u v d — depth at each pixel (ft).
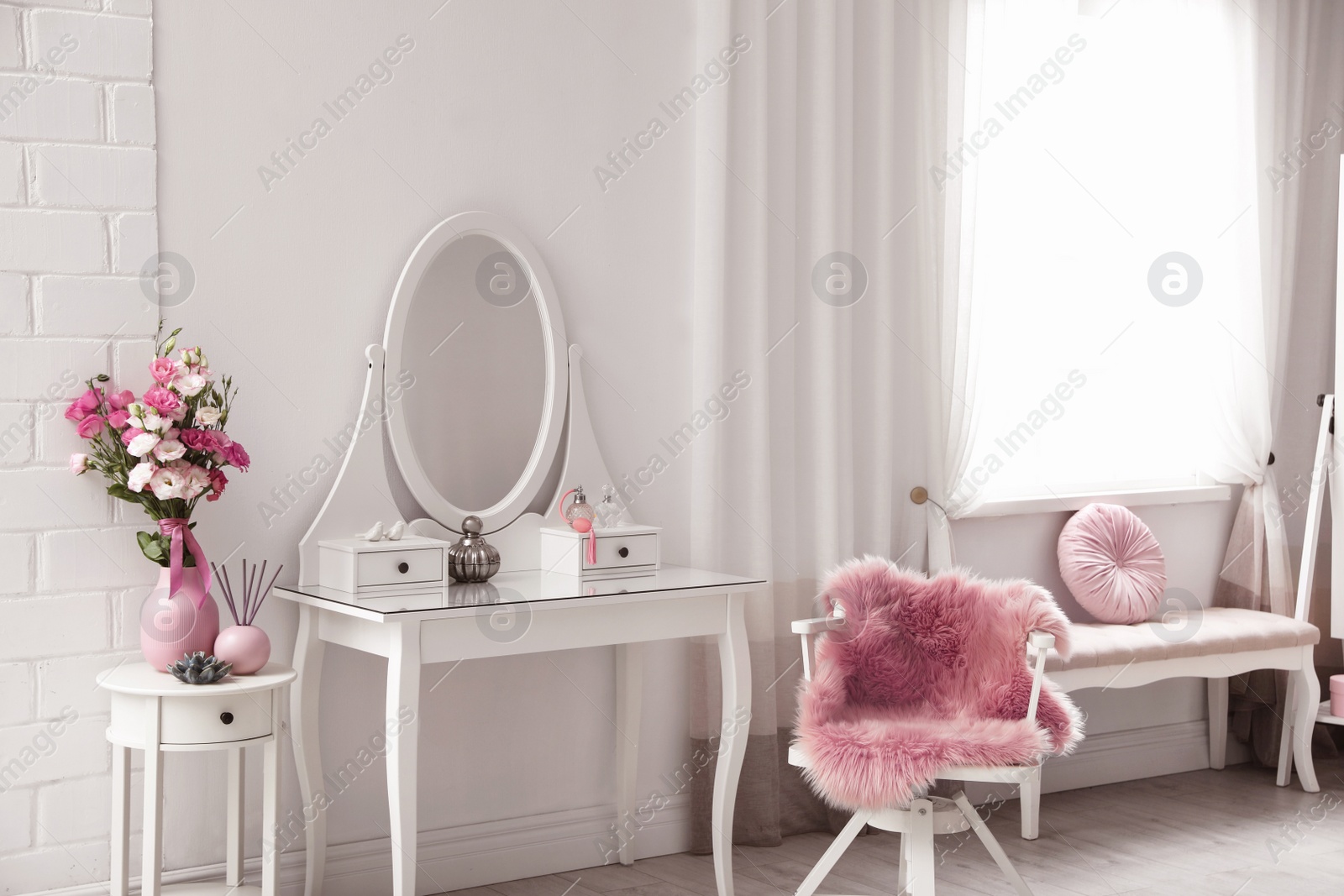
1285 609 13.67
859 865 10.47
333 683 9.30
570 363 10.19
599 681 10.62
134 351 8.52
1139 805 12.35
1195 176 13.76
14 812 8.21
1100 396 13.62
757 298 11.03
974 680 8.99
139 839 8.55
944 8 12.08
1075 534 12.66
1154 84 13.64
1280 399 14.14
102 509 8.44
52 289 8.24
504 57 10.03
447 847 9.79
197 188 8.72
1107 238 13.50
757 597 10.96
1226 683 13.78
